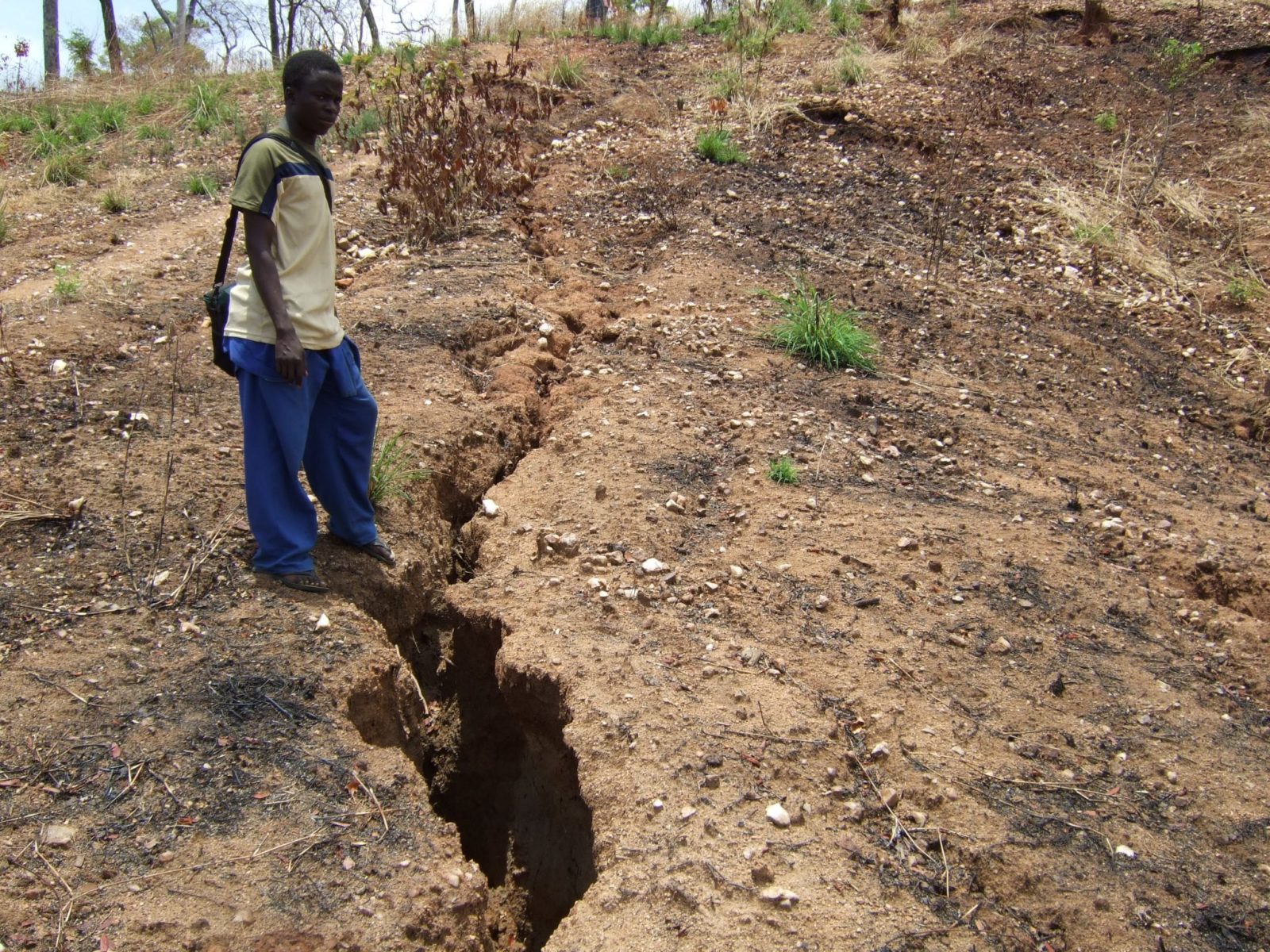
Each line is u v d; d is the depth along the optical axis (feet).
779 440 17.26
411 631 13.93
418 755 12.91
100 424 16.21
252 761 10.27
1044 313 24.03
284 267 11.36
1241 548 15.70
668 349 20.04
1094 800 10.62
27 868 8.93
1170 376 22.43
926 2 45.24
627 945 8.86
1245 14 40.52
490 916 11.22
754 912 9.10
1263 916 9.47
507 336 20.27
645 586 13.43
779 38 41.73
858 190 29.01
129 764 10.04
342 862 9.35
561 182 28.19
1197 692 12.39
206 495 14.28
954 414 19.02
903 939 8.95
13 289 22.58
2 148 34.65
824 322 20.33
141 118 38.01
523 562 14.02
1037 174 30.76
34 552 13.03
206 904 8.78
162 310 20.86
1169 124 32.45
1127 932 9.23
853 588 13.61
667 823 9.96
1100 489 17.31
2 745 10.12
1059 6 42.29
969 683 12.10
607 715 11.18
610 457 16.39
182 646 11.60
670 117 33.68
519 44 41.22
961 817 10.27
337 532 13.55
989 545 14.88
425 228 24.84
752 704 11.48
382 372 18.33
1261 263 27.02
